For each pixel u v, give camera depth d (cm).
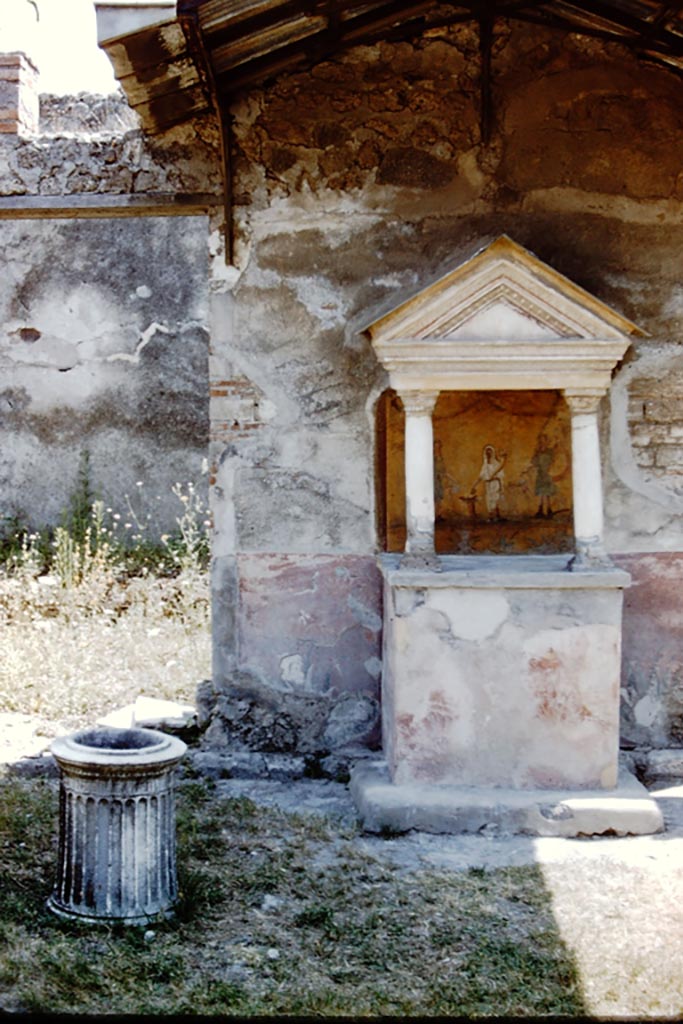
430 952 400
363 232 621
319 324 622
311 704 625
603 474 616
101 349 1068
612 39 607
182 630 855
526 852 504
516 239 618
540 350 545
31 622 851
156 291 1068
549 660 545
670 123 620
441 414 627
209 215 627
